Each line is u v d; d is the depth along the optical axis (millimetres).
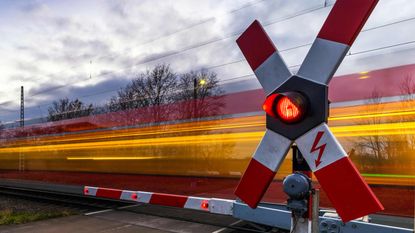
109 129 9539
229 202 4633
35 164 12547
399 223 3812
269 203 4578
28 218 7758
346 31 1405
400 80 4504
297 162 1638
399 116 4438
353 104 4820
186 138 7379
